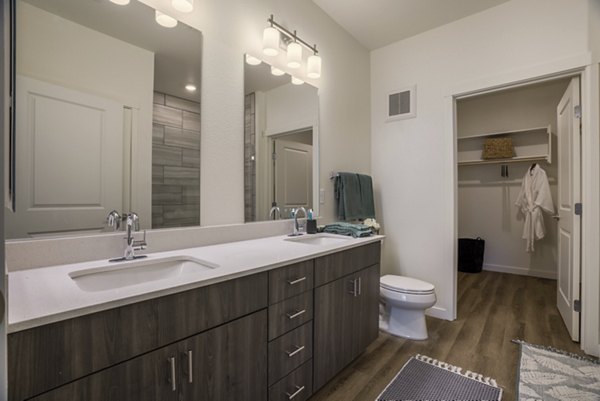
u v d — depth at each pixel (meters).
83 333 0.72
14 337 0.62
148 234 1.39
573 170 2.14
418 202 2.78
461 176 4.49
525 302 2.98
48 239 1.12
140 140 1.40
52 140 1.13
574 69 2.04
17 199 1.05
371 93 3.10
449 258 2.59
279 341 1.26
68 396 0.70
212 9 1.67
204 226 1.63
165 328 0.88
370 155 3.08
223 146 1.73
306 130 2.30
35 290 0.83
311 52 2.32
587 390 1.58
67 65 1.18
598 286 1.95
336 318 1.61
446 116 2.62
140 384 0.82
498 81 2.35
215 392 1.02
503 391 1.58
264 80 1.96
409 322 2.23
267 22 1.97
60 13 1.17
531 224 3.74
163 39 1.47
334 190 2.58
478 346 2.09
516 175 4.11
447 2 2.33
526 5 2.24
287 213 2.14
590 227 1.98
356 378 1.72
